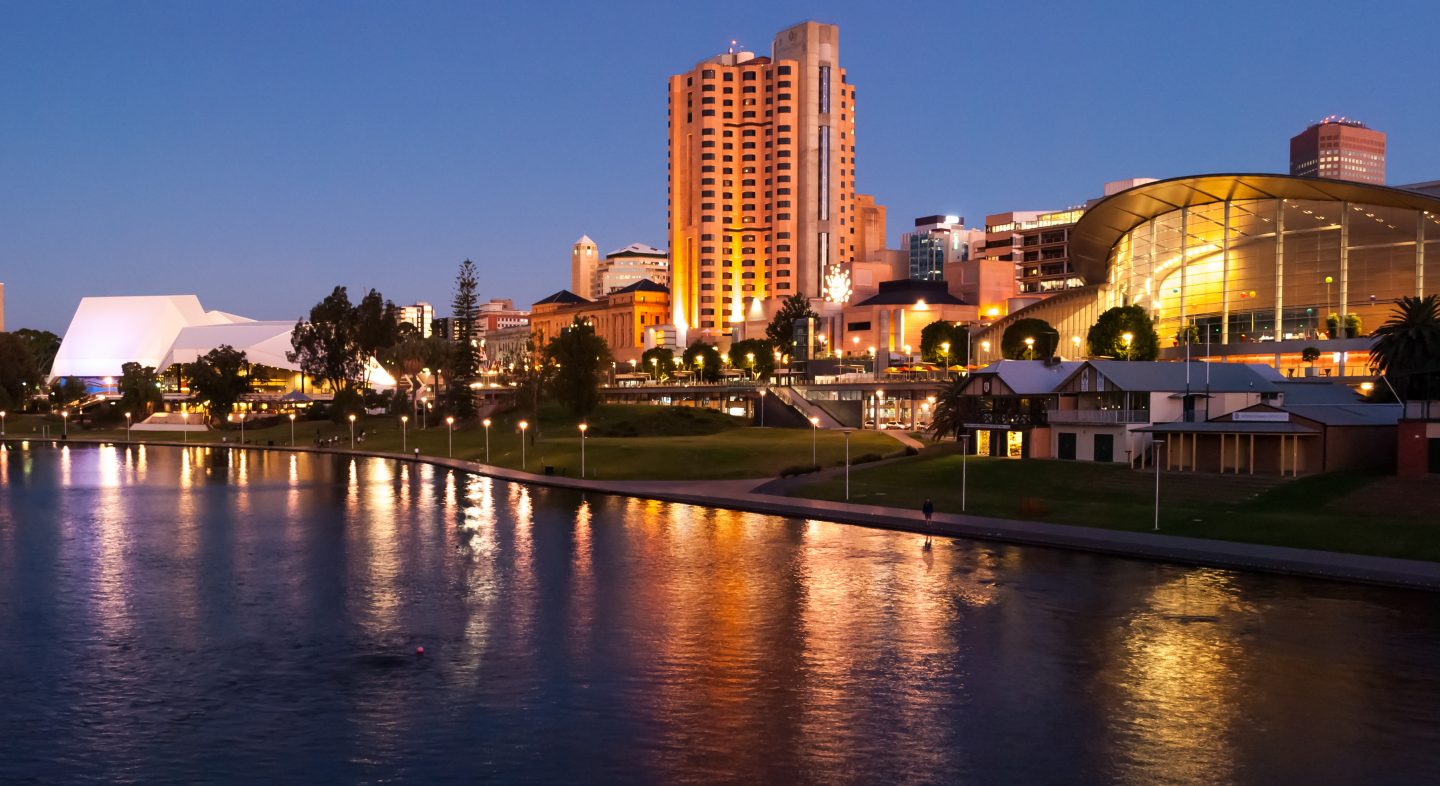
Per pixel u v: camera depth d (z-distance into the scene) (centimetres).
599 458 12662
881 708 3788
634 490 9956
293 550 7069
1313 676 4056
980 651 4441
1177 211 15100
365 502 9850
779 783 3167
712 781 3186
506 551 6919
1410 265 13212
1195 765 3275
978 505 8181
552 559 6606
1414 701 3788
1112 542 6481
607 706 3831
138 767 3303
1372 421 8206
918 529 7306
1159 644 4488
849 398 18112
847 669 4231
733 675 4172
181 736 3559
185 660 4422
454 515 8806
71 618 5153
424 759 3359
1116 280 16725
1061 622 4847
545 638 4731
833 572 6022
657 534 7525
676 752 3406
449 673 4231
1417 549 5906
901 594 5444
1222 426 8438
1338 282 13725
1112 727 3588
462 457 15175
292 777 3222
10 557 6850
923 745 3450
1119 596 5300
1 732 3594
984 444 10994
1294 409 8688
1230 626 4722
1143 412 9550
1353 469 8050
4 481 12238
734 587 5700
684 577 5981
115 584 5959
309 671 4266
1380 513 6775
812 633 4753
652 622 4991
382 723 3675
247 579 6084
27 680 4156
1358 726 3566
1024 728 3588
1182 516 7175
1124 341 14062
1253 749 3391
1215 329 14862
